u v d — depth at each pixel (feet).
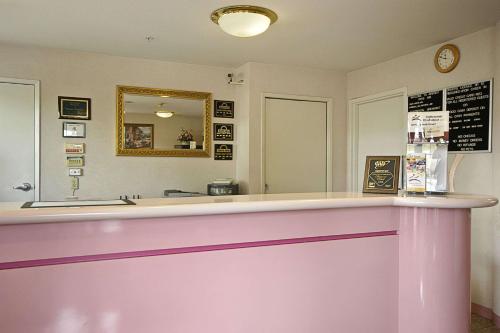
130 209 3.95
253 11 8.82
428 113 5.82
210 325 4.51
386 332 5.62
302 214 5.04
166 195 12.86
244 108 13.93
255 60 13.44
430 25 9.95
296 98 14.37
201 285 4.46
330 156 15.03
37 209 3.79
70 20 9.70
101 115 12.71
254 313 4.75
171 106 13.58
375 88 13.94
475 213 10.39
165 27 10.19
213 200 4.81
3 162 11.68
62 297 3.87
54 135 12.18
